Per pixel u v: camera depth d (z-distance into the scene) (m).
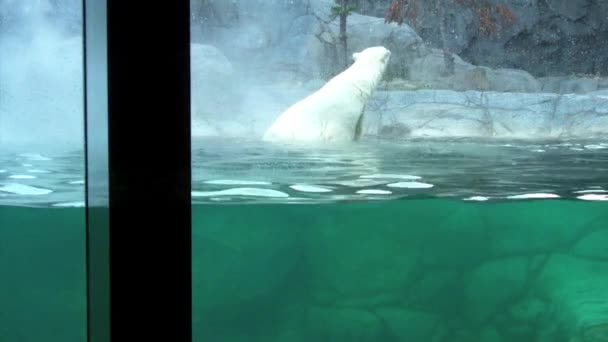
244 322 5.67
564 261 5.48
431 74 6.42
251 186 4.57
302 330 5.71
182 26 1.24
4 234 5.25
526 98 6.18
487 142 5.79
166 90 1.24
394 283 5.61
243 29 6.46
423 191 4.51
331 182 4.59
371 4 6.82
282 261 5.55
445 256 5.52
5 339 5.41
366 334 5.48
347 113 5.80
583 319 4.50
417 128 5.93
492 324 5.65
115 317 1.26
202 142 5.48
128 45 1.22
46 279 5.66
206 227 5.30
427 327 5.55
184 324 1.30
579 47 6.52
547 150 5.48
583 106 6.13
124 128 1.23
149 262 1.26
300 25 6.54
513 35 6.54
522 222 5.22
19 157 4.96
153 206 1.26
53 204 4.70
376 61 6.19
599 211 5.07
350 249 5.53
